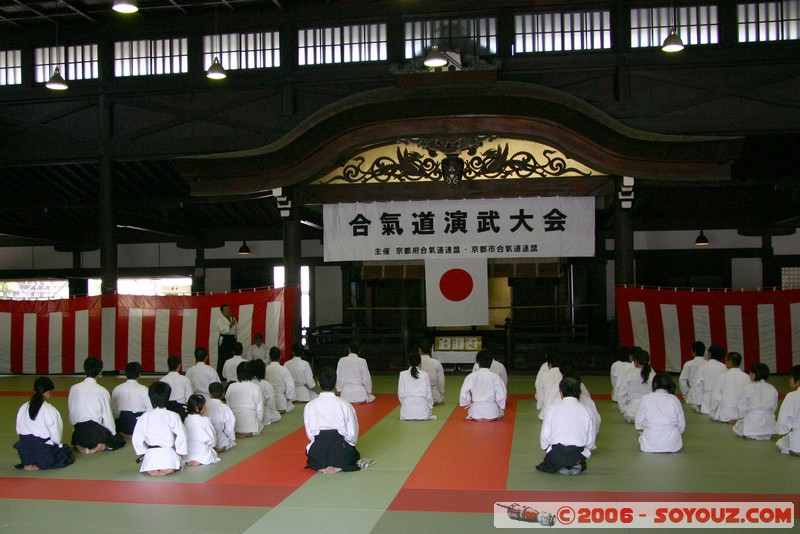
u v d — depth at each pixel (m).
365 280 19.50
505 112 13.98
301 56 15.73
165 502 6.51
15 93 16.41
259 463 8.01
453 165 14.59
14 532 5.71
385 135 14.38
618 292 15.33
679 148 13.72
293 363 12.52
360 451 8.55
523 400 12.49
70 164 16.84
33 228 21.33
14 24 16.25
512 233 15.19
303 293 22.41
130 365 9.63
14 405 12.58
